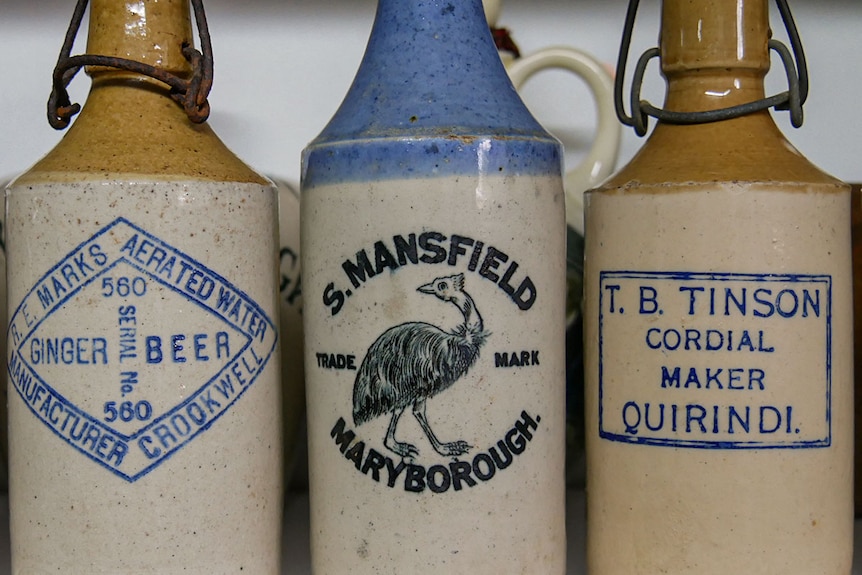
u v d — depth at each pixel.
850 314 0.79
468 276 0.72
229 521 0.75
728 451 0.74
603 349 0.79
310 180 0.76
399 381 0.73
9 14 1.14
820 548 0.76
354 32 1.15
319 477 0.77
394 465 0.73
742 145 0.78
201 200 0.74
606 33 1.16
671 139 0.80
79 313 0.72
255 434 0.77
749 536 0.74
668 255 0.75
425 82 0.75
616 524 0.78
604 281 0.79
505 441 0.74
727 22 0.79
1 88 1.15
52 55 1.15
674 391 0.75
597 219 0.79
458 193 0.72
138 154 0.74
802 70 0.84
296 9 1.15
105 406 0.72
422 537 0.73
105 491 0.72
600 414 0.79
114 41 0.78
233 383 0.75
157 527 0.73
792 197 0.75
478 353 0.73
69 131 0.78
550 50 1.05
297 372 0.95
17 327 0.75
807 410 0.75
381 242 0.73
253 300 0.76
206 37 0.78
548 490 0.76
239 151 1.16
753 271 0.74
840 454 0.77
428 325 0.72
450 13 0.77
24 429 0.75
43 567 0.74
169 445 0.73
